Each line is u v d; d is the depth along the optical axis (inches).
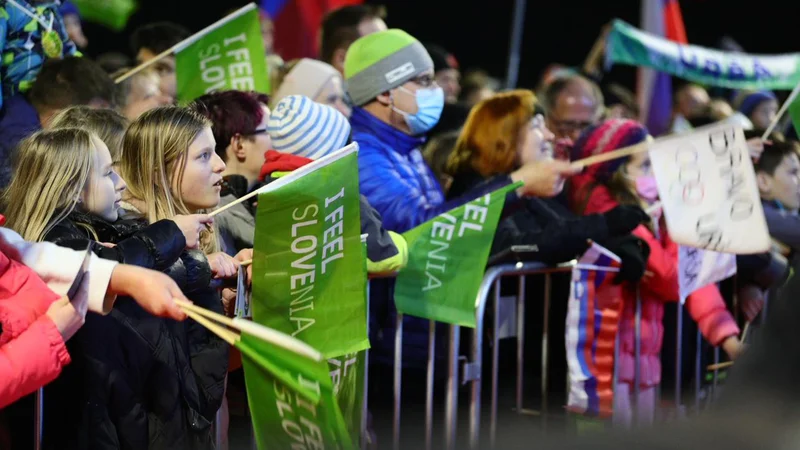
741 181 421.7
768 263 498.9
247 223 341.4
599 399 411.8
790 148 514.6
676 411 469.1
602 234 392.8
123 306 265.4
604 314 414.9
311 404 250.1
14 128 372.5
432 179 429.1
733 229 421.7
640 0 1025.5
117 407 263.6
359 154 395.9
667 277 442.6
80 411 262.4
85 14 609.0
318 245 282.8
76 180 264.5
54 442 268.2
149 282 229.9
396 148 411.5
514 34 865.5
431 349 374.9
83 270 233.1
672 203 424.5
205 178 293.1
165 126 289.3
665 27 789.2
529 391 434.3
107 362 262.2
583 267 404.5
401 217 385.7
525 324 438.0
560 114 554.9
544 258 400.5
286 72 463.2
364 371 321.4
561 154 489.4
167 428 268.7
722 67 670.5
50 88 374.6
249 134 359.3
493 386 403.5
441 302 369.7
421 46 414.0
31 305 229.9
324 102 434.3
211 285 295.6
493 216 369.1
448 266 370.6
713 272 453.7
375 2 999.6
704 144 423.5
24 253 236.5
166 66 482.9
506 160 418.9
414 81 408.5
